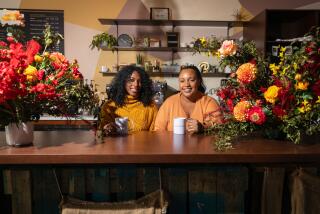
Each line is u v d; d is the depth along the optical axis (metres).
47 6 3.79
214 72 3.80
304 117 1.14
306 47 1.14
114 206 1.12
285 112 1.15
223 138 1.16
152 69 3.82
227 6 3.87
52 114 1.23
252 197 1.25
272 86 1.15
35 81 1.11
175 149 1.12
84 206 1.11
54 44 1.30
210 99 1.93
